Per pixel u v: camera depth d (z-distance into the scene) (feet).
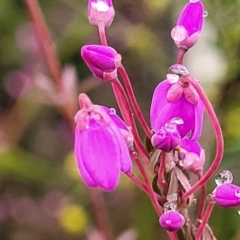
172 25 0.71
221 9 0.58
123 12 0.73
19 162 0.71
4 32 0.86
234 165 0.57
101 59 0.37
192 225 0.39
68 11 0.85
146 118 0.77
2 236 0.87
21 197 0.87
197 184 0.38
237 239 0.60
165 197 0.38
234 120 0.60
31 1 0.63
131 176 0.38
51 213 0.86
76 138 0.37
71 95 0.65
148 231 0.65
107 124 0.36
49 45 0.64
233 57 0.59
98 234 0.67
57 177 0.75
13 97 0.83
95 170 0.36
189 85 0.37
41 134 0.91
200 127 0.37
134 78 0.80
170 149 0.36
